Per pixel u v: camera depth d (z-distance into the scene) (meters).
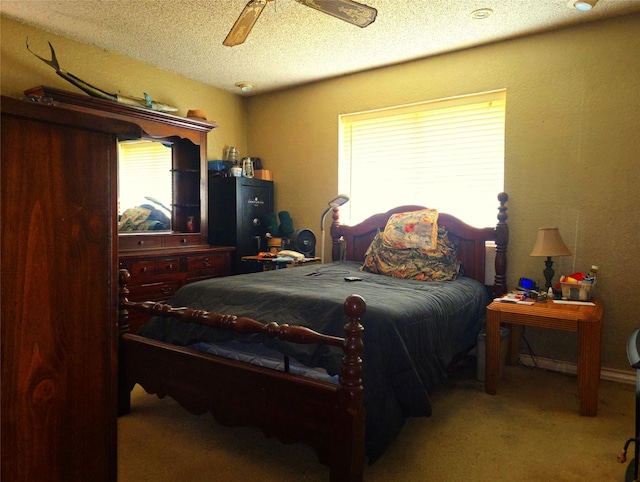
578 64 3.04
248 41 3.29
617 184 2.93
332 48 3.42
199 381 1.99
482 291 3.15
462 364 3.10
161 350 2.13
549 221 3.17
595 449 2.03
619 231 2.93
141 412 2.42
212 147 4.42
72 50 3.30
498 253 3.26
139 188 3.62
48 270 0.68
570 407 2.49
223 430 2.22
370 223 3.86
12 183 0.64
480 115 3.51
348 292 2.33
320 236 4.32
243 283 2.57
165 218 3.84
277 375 1.74
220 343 2.25
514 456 1.97
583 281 2.76
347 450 1.55
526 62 3.22
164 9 2.81
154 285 3.46
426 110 3.72
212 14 2.88
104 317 0.77
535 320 2.53
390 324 1.87
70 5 2.75
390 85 3.84
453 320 2.49
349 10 2.05
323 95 4.24
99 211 0.75
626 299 2.92
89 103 3.10
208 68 3.90
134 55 3.60
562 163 3.12
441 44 3.35
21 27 3.02
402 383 1.81
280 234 4.32
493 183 3.48
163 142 3.80
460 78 3.50
